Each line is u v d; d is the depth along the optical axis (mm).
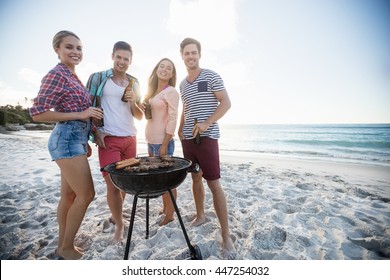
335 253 2127
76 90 1919
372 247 2270
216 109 2248
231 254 2086
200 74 2340
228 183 4445
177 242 2297
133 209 1797
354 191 4105
